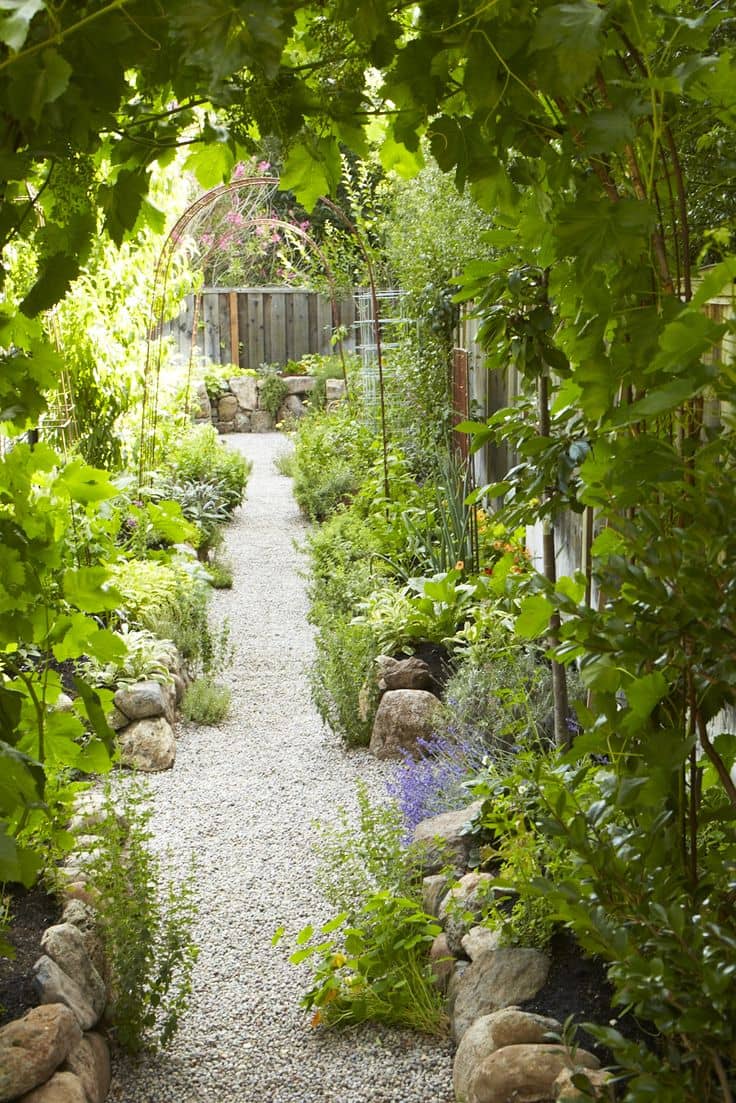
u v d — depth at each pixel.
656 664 1.58
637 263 1.70
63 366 2.05
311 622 6.17
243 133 1.99
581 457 2.32
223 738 5.27
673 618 1.54
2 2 1.27
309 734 5.30
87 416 7.00
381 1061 2.72
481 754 3.92
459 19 1.64
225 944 3.38
